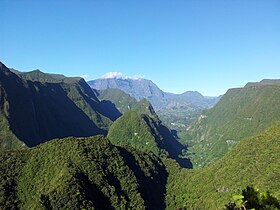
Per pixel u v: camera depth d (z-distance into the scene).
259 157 176.75
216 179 186.12
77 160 165.50
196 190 191.88
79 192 141.62
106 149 181.62
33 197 154.00
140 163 199.00
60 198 137.38
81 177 156.00
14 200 155.12
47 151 177.38
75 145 175.12
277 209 24.03
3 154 178.25
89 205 138.62
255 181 157.75
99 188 157.62
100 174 162.12
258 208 24.31
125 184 170.75
